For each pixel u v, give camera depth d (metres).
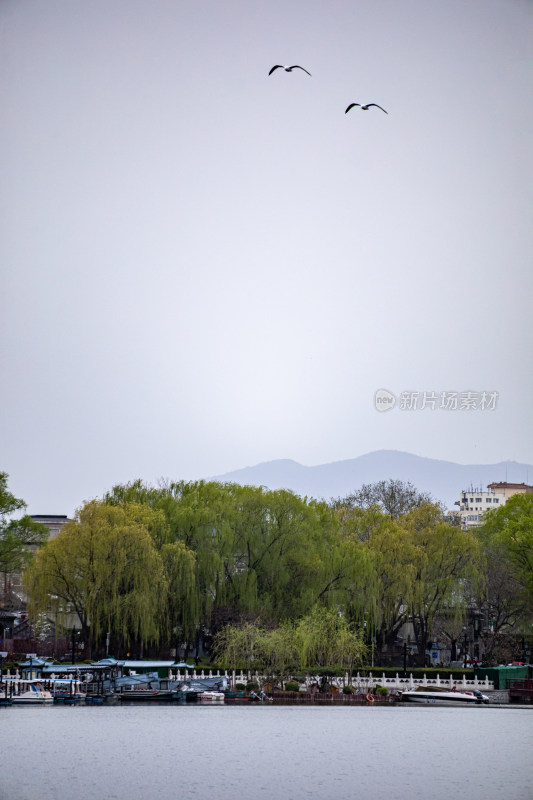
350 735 96.44
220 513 127.56
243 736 94.69
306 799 69.56
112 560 115.81
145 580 116.06
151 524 123.25
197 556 123.88
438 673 123.81
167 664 116.38
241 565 128.38
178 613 122.44
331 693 117.19
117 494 132.88
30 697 112.31
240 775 77.19
